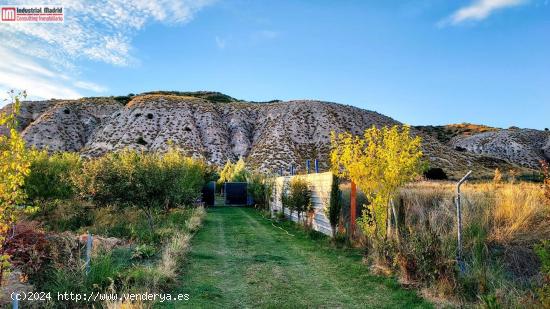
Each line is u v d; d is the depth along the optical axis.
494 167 71.69
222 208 31.08
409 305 6.44
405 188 12.74
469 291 6.76
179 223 15.95
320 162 63.91
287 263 9.73
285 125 75.25
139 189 13.46
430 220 9.29
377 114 88.62
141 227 14.09
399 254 7.93
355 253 10.71
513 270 7.58
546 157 90.75
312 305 6.56
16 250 6.92
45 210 15.46
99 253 8.59
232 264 9.60
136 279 7.23
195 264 9.50
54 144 68.56
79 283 6.52
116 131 72.38
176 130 72.69
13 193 5.32
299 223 17.62
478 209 9.70
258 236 14.52
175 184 14.49
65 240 8.15
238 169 41.69
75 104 84.12
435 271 7.07
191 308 6.27
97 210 15.72
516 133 102.56
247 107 88.00
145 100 83.88
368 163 9.98
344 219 12.99
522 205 9.32
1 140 5.18
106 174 13.94
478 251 7.92
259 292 7.30
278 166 61.19
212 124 76.88
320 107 81.50
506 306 5.81
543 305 5.25
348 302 6.71
